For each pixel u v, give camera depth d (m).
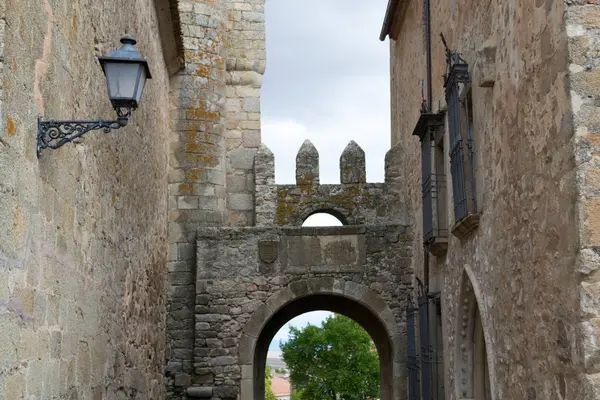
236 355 13.46
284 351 35.94
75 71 5.96
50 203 5.20
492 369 6.95
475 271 7.85
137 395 9.91
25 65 4.52
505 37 6.48
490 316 7.09
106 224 7.48
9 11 4.20
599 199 4.66
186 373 13.53
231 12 16.72
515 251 6.17
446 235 10.06
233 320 13.57
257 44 16.64
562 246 4.96
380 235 13.88
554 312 5.13
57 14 5.34
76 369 6.12
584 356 4.57
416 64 13.07
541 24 5.39
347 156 15.62
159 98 12.89
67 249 5.75
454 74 8.20
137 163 9.88
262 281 13.70
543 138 5.36
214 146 14.95
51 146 4.93
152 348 11.65
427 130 10.62
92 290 6.79
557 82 5.02
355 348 34.84
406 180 14.55
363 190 15.45
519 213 6.04
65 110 5.62
